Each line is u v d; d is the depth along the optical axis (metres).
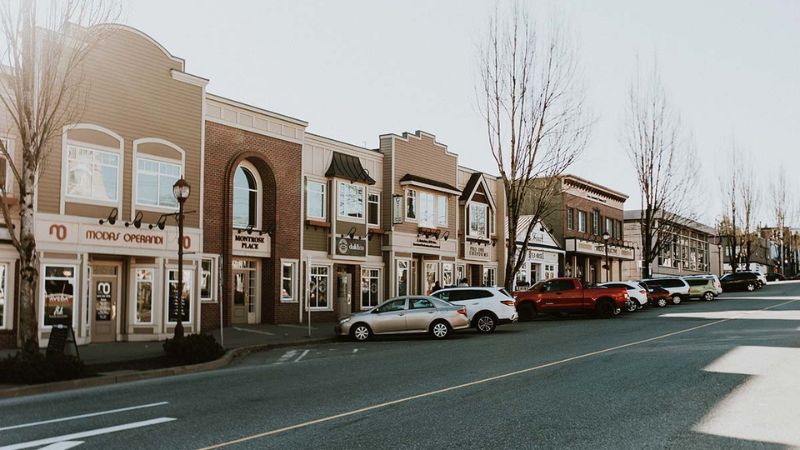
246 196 27.80
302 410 9.91
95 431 8.79
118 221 21.03
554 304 31.81
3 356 17.00
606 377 12.57
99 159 20.70
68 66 15.45
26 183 14.60
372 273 33.38
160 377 15.07
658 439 7.82
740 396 10.48
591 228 57.09
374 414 9.48
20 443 8.20
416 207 35.41
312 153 30.17
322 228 30.39
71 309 19.84
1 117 18.47
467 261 39.97
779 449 7.36
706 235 87.75
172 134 22.86
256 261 28.06
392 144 34.06
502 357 16.28
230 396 11.45
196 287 23.30
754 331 21.73
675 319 29.09
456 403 10.22
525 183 32.62
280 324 27.88
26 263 14.45
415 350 18.81
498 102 32.53
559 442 7.71
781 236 92.56
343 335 23.39
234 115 26.47
